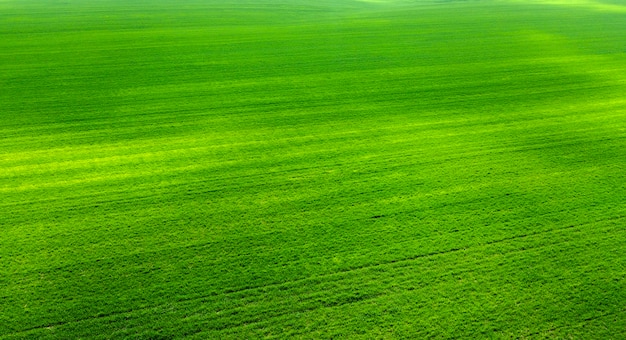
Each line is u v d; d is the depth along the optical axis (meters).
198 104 24.59
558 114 23.44
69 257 13.80
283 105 24.58
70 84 27.44
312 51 34.69
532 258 13.71
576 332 11.51
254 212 15.87
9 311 12.04
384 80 28.47
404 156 19.34
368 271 13.33
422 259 13.74
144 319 11.91
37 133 21.23
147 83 27.67
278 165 18.72
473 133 21.33
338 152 19.70
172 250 14.15
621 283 12.80
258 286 12.89
